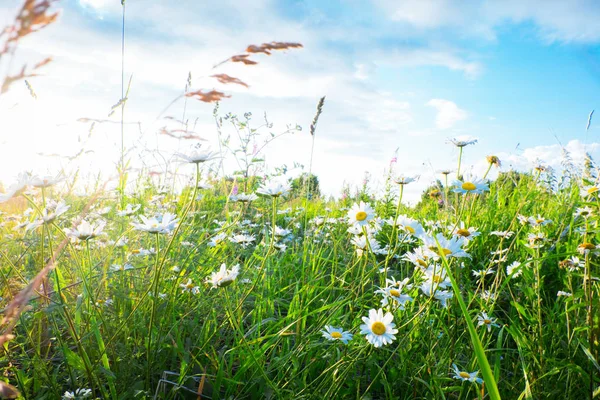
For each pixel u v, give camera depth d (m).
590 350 2.08
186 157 1.86
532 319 2.51
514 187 5.94
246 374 2.21
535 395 2.07
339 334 2.01
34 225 1.85
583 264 2.71
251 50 0.87
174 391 1.86
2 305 1.91
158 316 2.28
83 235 1.90
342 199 7.06
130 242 2.83
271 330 2.45
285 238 3.85
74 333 1.74
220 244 3.22
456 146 2.63
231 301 2.63
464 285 3.26
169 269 2.50
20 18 0.53
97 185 3.45
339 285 3.25
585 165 4.09
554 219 4.36
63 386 1.99
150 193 4.97
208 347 2.31
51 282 2.27
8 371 1.96
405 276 3.52
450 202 4.27
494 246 3.99
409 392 2.20
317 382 2.18
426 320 2.41
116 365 1.94
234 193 4.72
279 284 3.21
